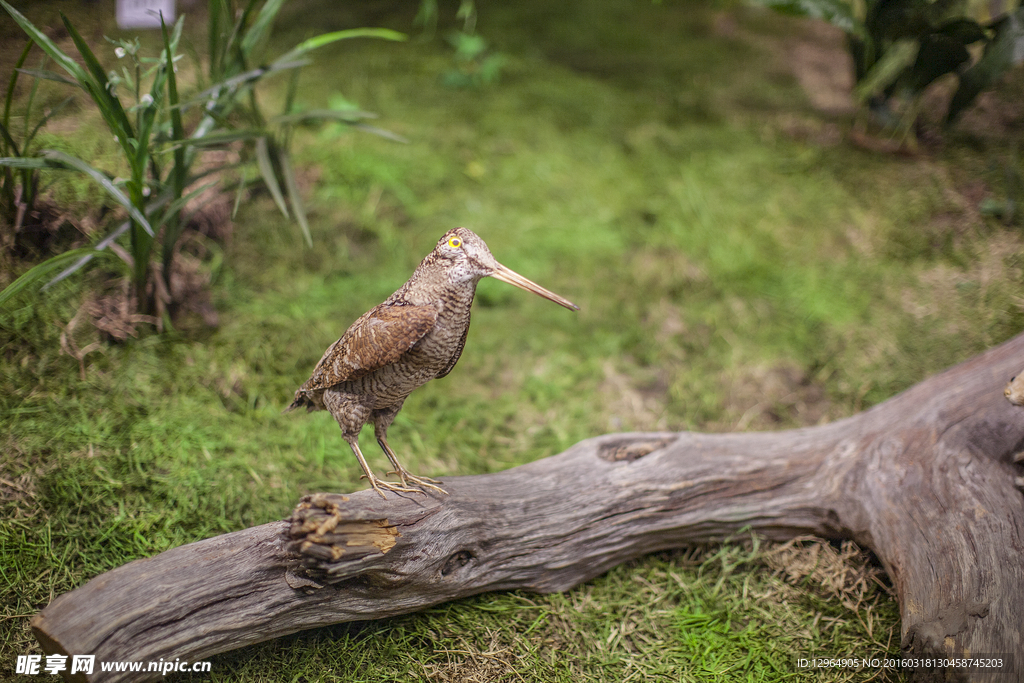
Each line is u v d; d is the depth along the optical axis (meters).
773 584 3.04
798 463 3.19
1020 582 2.46
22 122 3.89
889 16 4.67
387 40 6.46
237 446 3.31
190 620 2.20
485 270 2.50
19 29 4.16
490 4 7.42
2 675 2.42
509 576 2.82
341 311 4.11
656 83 6.50
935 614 2.47
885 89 5.28
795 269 4.77
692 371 4.20
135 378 3.43
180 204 3.22
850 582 3.01
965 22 4.38
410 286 2.54
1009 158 5.29
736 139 5.82
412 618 2.73
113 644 2.06
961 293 4.45
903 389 4.00
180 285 3.84
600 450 3.16
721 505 3.09
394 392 2.60
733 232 5.01
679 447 3.18
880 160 5.48
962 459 2.91
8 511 2.83
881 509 2.91
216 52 3.59
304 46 3.69
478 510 2.73
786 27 7.77
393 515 2.51
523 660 2.67
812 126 5.97
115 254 3.49
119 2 3.94
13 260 3.46
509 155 5.43
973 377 3.21
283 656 2.54
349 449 3.46
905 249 4.79
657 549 3.13
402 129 5.40
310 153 4.91
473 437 3.71
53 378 3.30
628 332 4.39
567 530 2.89
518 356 4.21
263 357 3.75
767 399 4.04
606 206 5.15
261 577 2.31
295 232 4.38
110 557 2.77
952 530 2.68
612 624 2.87
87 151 3.88
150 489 3.02
